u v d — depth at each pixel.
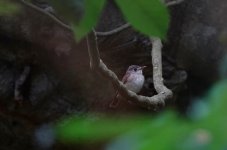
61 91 13.48
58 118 13.50
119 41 13.25
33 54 13.18
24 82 13.24
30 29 12.80
